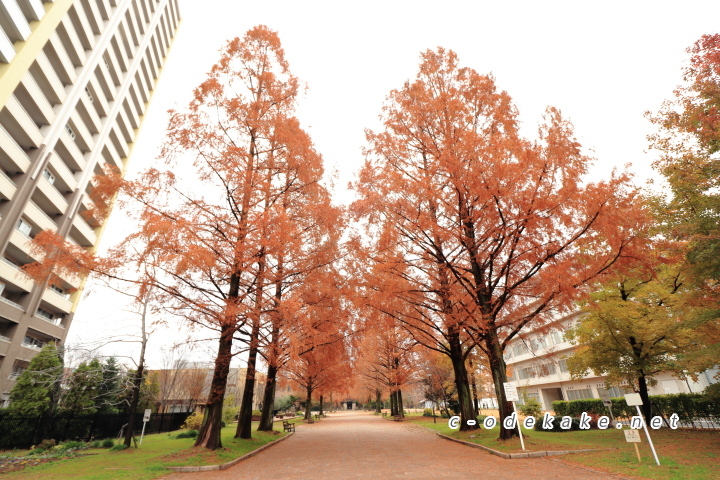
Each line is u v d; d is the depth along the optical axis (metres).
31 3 27.72
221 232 12.71
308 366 20.22
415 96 15.12
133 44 46.38
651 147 14.38
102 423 20.28
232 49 15.03
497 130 14.15
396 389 35.03
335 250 15.17
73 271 10.98
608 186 10.38
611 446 11.59
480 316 12.72
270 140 14.26
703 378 23.58
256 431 20.22
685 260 12.00
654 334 14.03
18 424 18.33
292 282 14.87
